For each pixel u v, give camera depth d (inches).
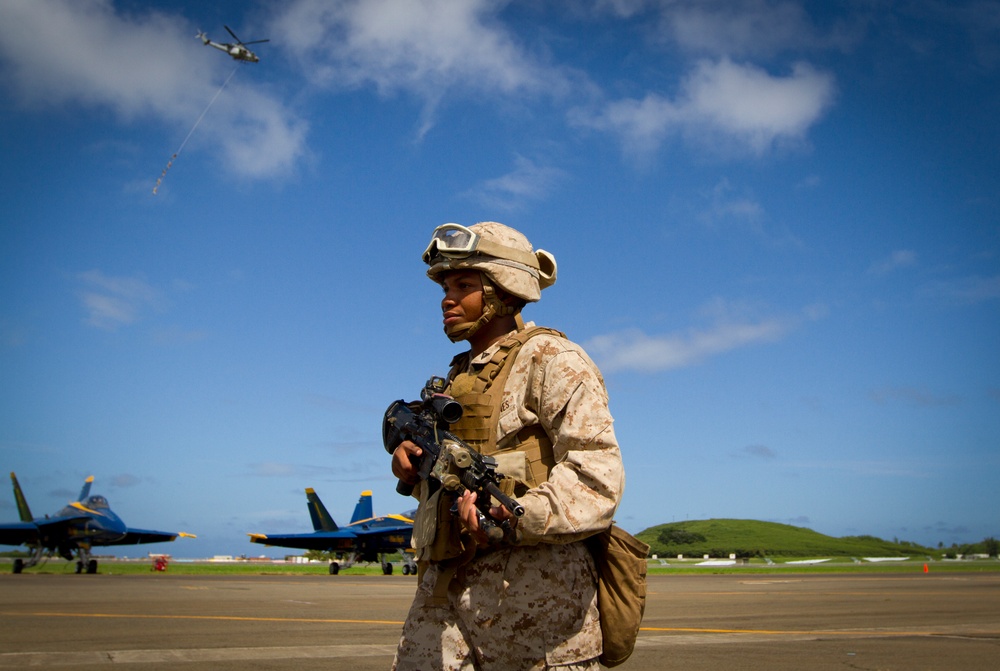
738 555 5295.3
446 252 92.3
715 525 6461.6
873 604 635.5
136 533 1627.7
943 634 381.1
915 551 5895.7
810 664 272.8
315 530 1913.1
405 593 793.6
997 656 296.4
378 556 1784.0
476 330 94.4
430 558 82.0
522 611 81.2
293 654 278.5
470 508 76.4
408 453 89.4
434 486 85.6
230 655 273.7
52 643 300.8
